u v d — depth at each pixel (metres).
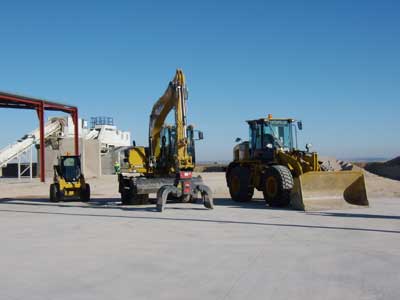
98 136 55.38
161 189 16.20
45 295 6.18
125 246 9.52
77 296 6.12
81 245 9.70
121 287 6.52
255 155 19.11
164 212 15.67
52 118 50.53
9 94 31.17
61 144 48.00
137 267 7.68
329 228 11.55
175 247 9.32
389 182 29.52
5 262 8.19
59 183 21.73
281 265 7.70
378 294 6.03
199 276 7.05
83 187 22.02
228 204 18.50
